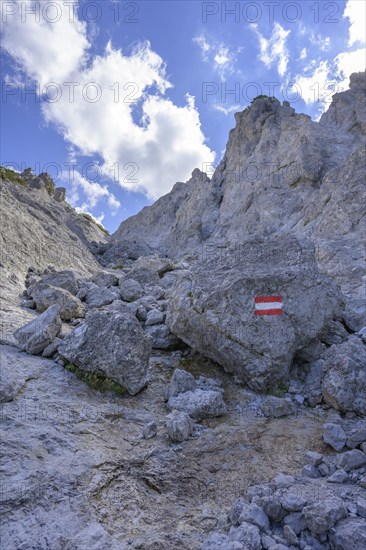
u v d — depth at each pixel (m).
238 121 51.28
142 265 21.44
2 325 10.31
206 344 9.16
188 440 6.45
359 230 20.64
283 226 30.80
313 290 8.88
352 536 3.95
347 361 7.44
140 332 8.38
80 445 5.94
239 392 8.37
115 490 5.11
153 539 4.28
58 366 8.49
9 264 17.00
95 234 48.38
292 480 5.11
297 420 7.18
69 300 12.68
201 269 10.05
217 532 4.34
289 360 8.55
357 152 24.92
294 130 40.72
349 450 5.93
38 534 4.21
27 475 4.98
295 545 4.08
